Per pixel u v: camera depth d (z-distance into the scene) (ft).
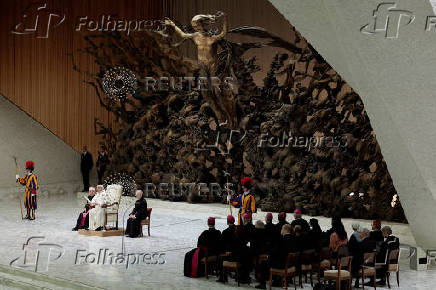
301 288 102.22
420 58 94.58
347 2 93.91
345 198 161.58
